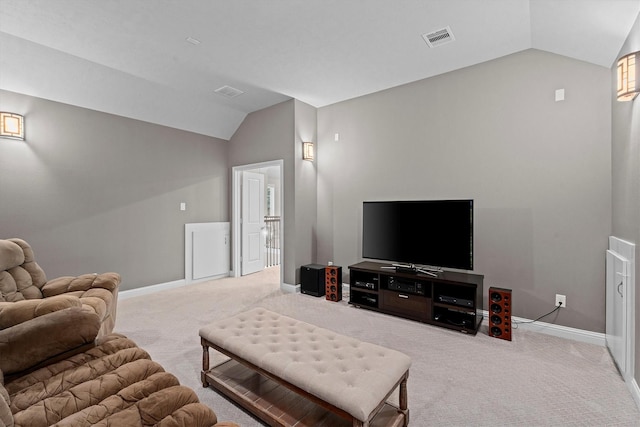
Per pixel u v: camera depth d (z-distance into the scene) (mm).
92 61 3246
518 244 3000
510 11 2373
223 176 5207
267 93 4098
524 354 2449
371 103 4070
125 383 1302
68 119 3529
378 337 2785
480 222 3215
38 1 2285
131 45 2934
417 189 3662
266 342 1778
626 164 2139
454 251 3094
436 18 2484
